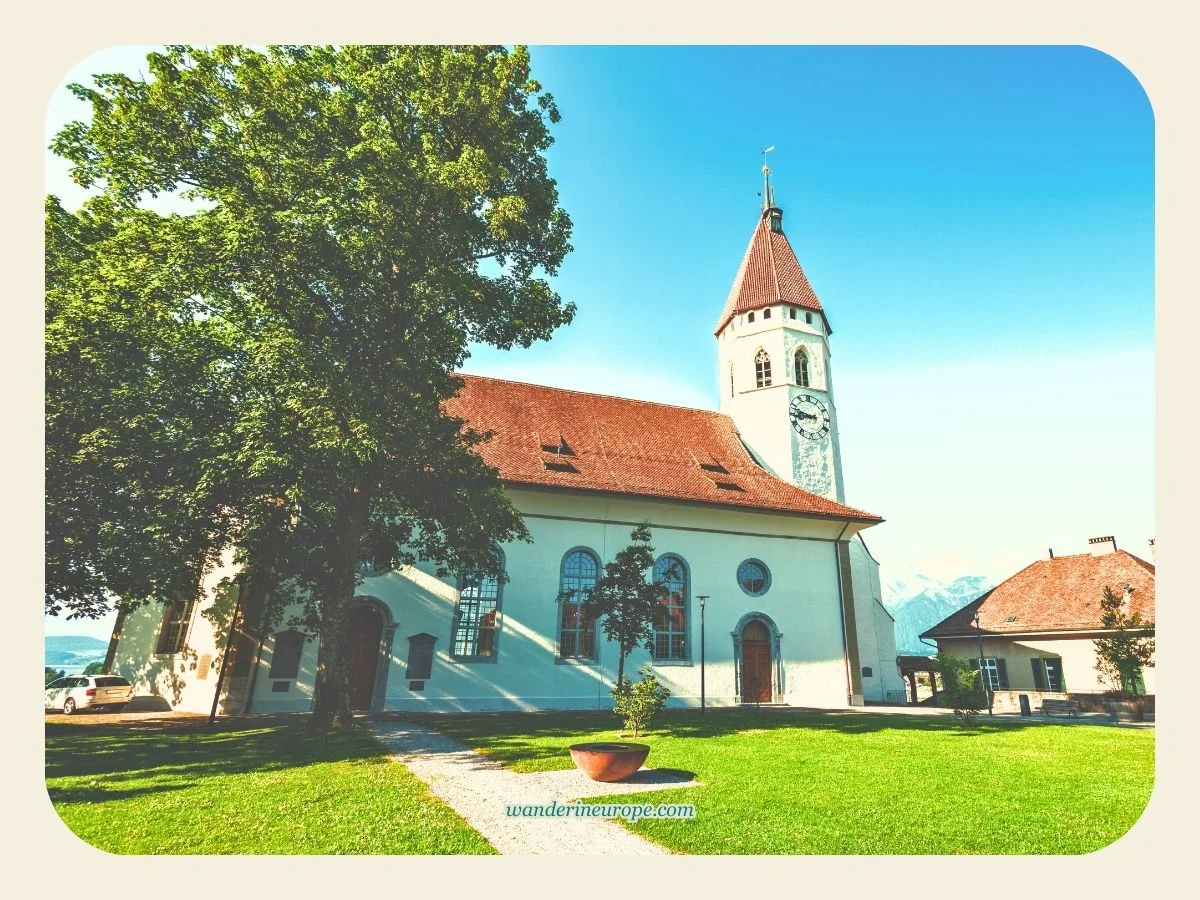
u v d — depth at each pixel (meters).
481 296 14.47
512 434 25.11
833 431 31.50
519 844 7.10
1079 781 10.41
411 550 21.03
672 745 13.67
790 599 26.27
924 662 30.73
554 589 22.52
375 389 13.27
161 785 9.48
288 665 19.69
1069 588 30.53
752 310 32.72
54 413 12.66
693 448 29.17
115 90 13.38
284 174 13.20
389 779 9.93
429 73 14.71
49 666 23.98
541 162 16.59
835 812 8.40
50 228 14.23
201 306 13.64
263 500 13.39
